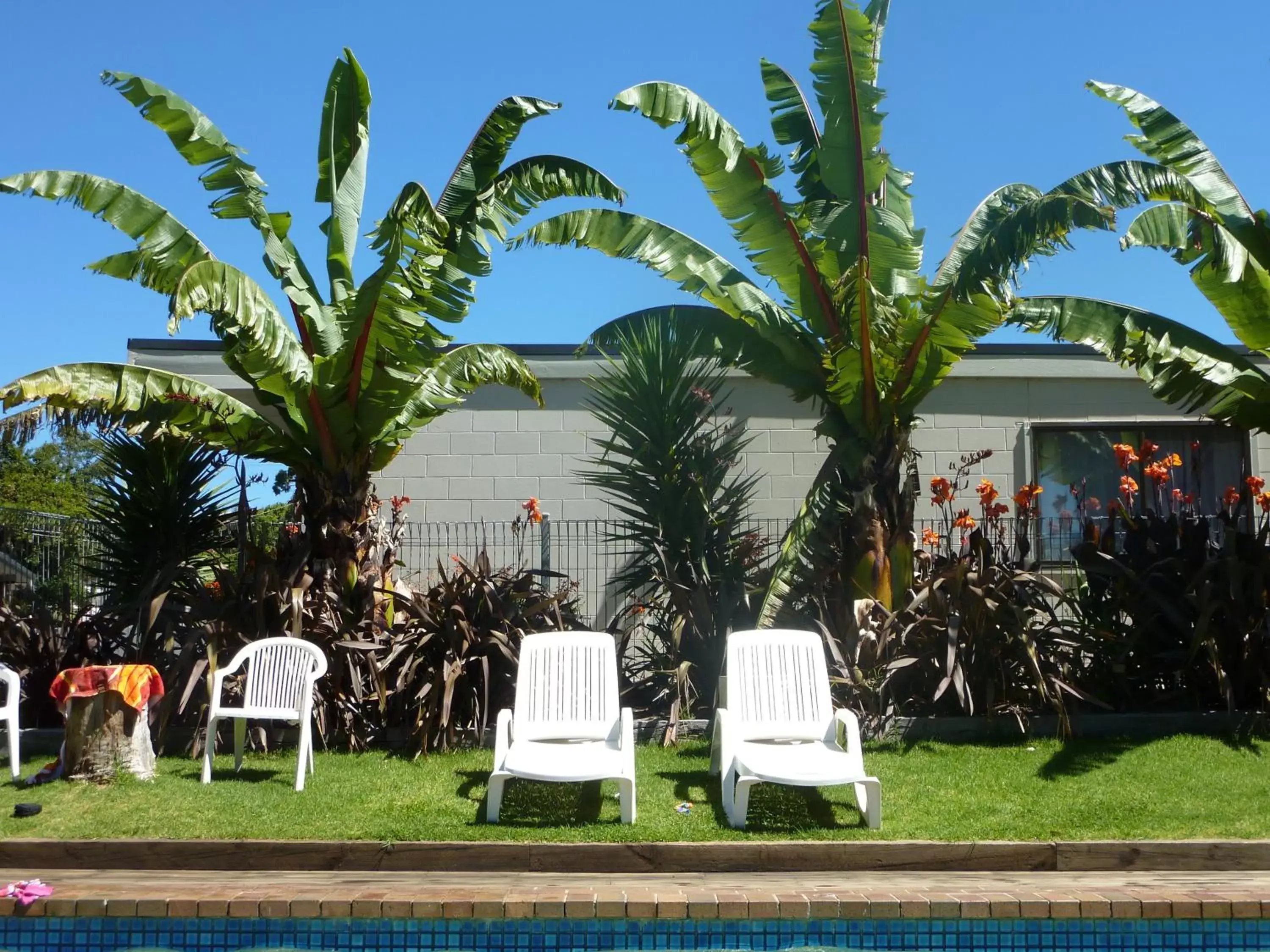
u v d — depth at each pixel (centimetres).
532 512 1177
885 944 590
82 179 930
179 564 1074
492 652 983
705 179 993
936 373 1014
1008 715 957
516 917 591
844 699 962
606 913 591
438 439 1401
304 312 1005
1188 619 999
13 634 1074
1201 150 1052
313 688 849
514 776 736
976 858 689
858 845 689
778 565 1005
